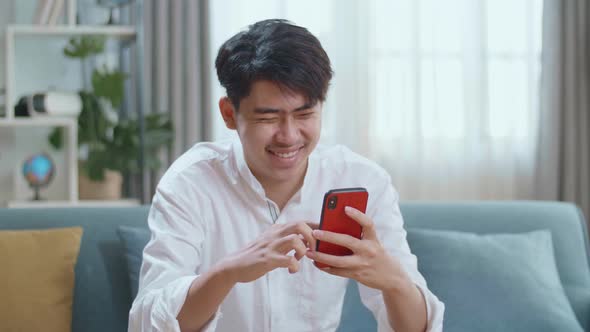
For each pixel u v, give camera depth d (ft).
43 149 11.55
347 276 3.84
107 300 6.21
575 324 6.05
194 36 12.09
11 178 11.43
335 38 12.77
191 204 4.59
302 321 4.81
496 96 13.43
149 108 12.04
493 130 13.44
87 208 6.57
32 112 10.50
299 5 12.63
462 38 13.24
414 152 13.12
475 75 13.28
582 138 13.50
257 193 4.69
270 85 3.85
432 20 13.14
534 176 13.46
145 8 11.98
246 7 12.41
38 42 11.49
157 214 4.55
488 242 6.51
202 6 12.19
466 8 13.23
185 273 4.28
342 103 12.83
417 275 4.51
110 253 6.35
